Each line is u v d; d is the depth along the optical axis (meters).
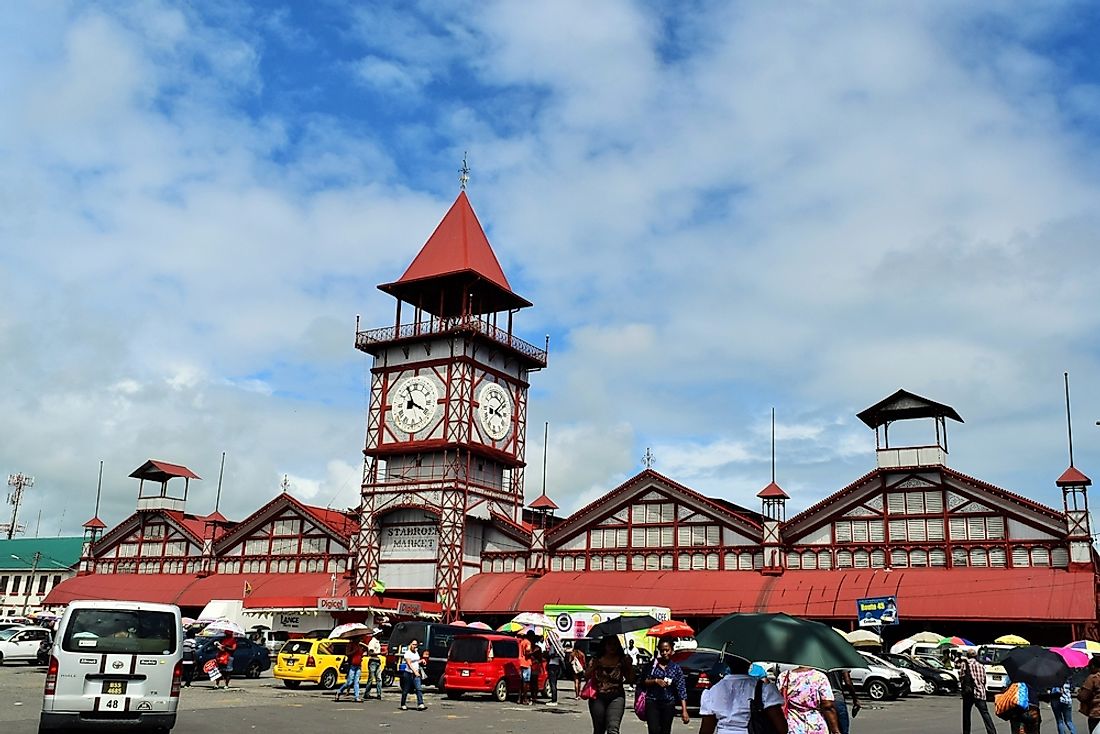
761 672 13.30
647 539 65.00
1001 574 55.12
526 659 40.00
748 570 61.56
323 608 61.25
